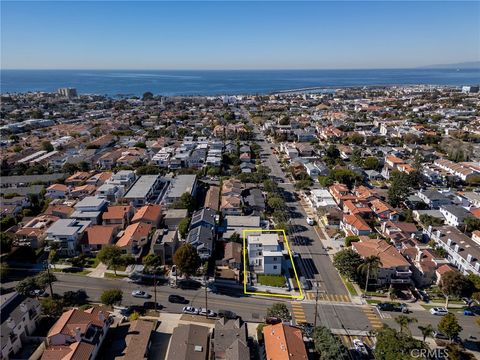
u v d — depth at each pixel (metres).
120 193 111.31
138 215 91.88
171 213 95.12
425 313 61.94
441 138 178.88
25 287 62.03
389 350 47.22
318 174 130.88
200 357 48.78
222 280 70.81
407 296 66.19
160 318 59.56
